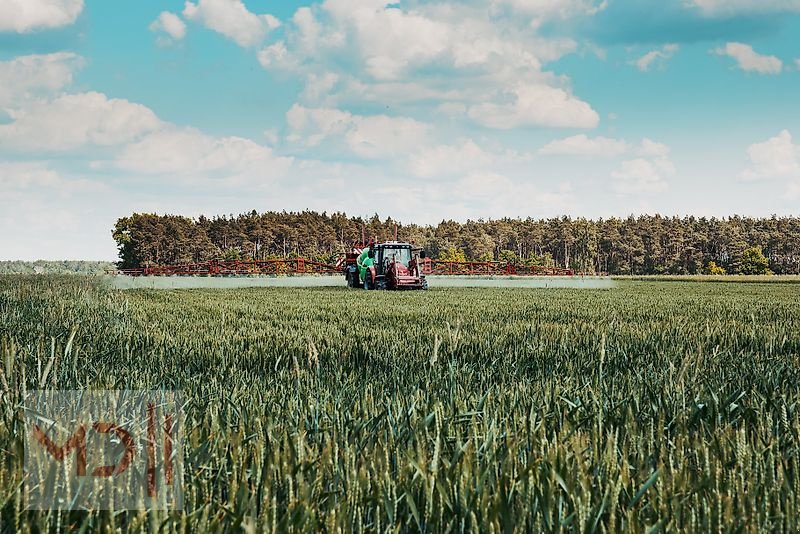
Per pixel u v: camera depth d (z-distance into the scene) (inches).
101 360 300.5
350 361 318.3
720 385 248.1
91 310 569.0
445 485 123.8
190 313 622.8
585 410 188.7
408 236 6122.1
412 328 471.8
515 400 198.7
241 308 714.2
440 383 247.1
